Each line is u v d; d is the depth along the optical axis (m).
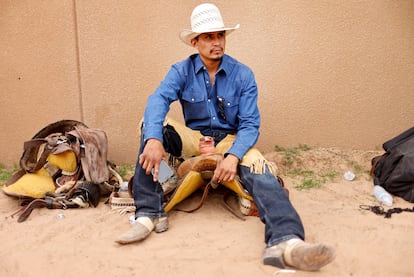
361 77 4.58
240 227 3.29
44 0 4.49
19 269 2.84
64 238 3.20
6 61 4.62
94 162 3.83
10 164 4.82
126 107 4.68
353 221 3.35
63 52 4.59
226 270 2.71
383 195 3.69
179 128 3.57
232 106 3.49
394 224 3.29
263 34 4.53
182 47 4.55
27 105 4.70
